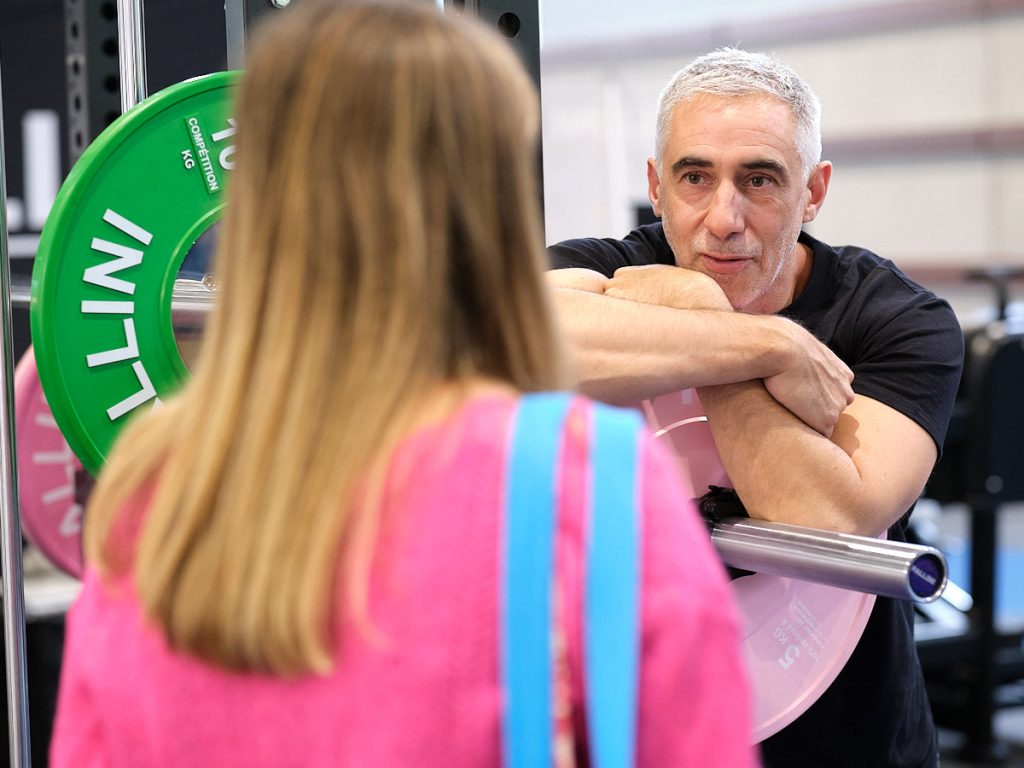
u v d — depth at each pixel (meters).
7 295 1.80
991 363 4.09
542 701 0.85
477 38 0.95
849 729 2.02
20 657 1.81
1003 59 8.99
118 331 1.74
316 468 0.88
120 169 1.72
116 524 0.96
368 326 0.90
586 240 2.16
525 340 0.95
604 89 10.34
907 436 1.91
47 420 2.60
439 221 0.92
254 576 0.86
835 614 1.89
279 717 0.88
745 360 1.83
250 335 0.91
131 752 0.94
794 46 9.71
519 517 0.86
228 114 1.67
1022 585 6.45
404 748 0.85
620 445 0.89
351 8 0.94
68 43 2.75
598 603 0.86
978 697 4.22
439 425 0.90
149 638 0.92
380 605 0.86
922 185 9.39
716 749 0.86
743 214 1.91
